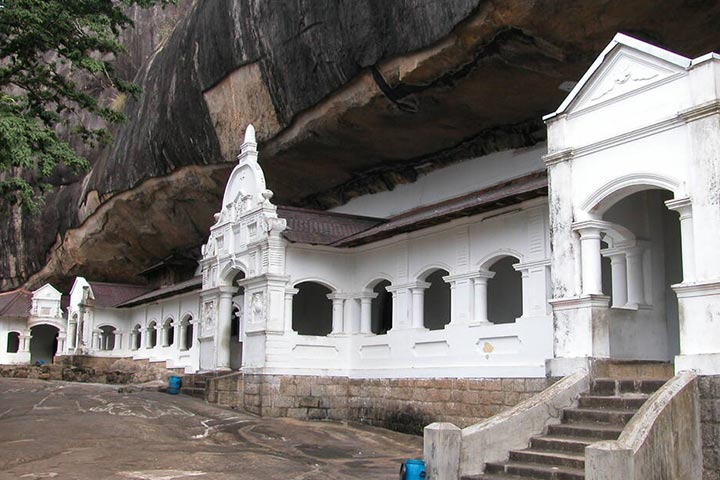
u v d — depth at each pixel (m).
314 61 21.00
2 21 16.17
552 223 13.29
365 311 22.06
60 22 16.72
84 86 44.16
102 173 35.66
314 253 22.30
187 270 39.94
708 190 10.79
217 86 25.94
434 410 18.64
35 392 24.08
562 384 12.10
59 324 45.41
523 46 16.53
